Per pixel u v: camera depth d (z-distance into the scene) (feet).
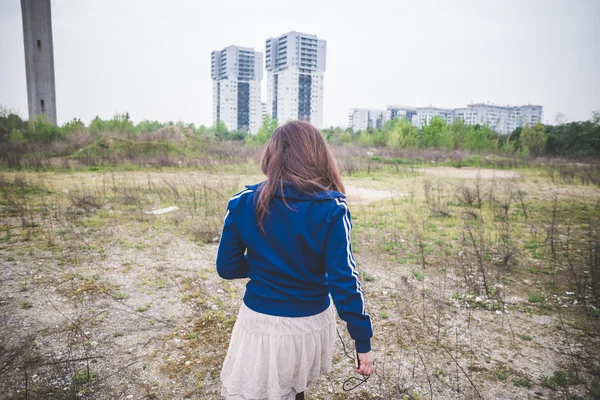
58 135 89.45
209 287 13.92
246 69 455.22
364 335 4.40
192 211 26.02
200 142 88.22
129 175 47.03
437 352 10.11
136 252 17.65
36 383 8.39
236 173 50.72
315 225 4.42
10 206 26.45
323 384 8.73
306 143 4.74
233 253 4.93
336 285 4.31
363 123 478.18
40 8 129.39
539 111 449.06
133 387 8.42
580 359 9.75
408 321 11.76
